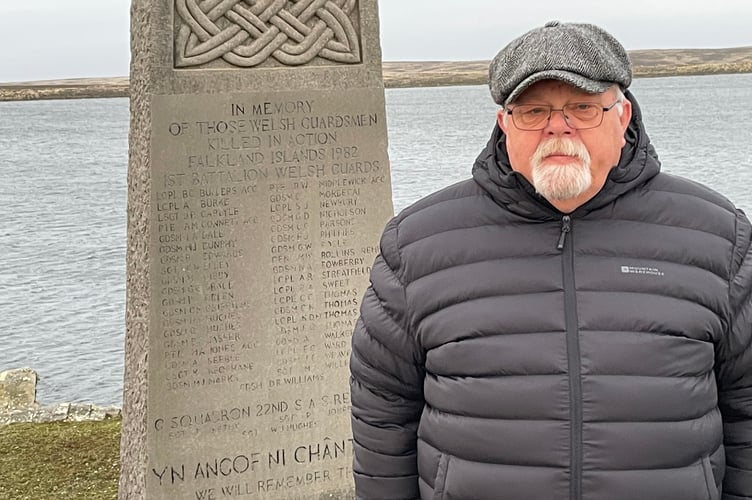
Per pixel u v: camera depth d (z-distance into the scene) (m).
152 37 4.17
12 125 98.56
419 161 37.06
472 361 2.17
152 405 4.21
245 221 4.36
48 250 19.45
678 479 2.08
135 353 4.33
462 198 2.34
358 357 2.46
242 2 4.33
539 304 2.16
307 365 4.51
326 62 4.52
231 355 4.36
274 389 4.45
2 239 21.03
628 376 2.08
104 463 5.43
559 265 2.18
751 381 2.22
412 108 123.69
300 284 4.48
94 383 10.52
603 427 2.07
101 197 29.77
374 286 2.41
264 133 4.38
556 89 2.12
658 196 2.23
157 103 4.18
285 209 4.44
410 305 2.30
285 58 4.42
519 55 2.15
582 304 2.14
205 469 4.33
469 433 2.17
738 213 2.29
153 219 4.19
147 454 4.22
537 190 2.14
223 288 4.33
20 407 6.99
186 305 4.27
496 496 2.13
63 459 5.51
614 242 2.18
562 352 2.11
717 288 2.16
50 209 26.59
